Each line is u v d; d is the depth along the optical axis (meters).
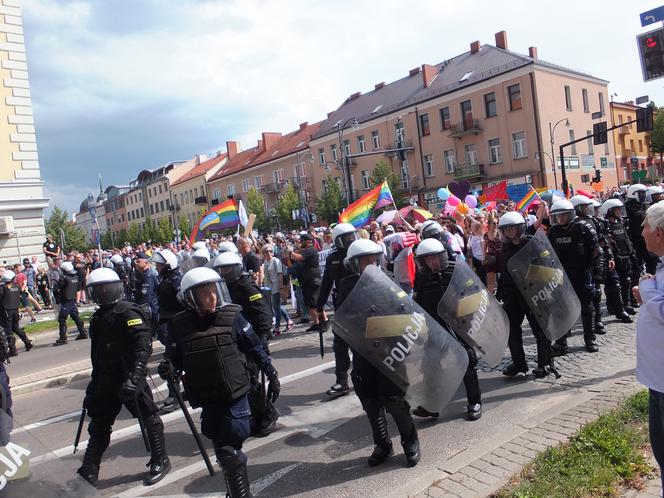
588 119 39.44
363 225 13.45
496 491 3.17
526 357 6.61
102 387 4.15
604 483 3.09
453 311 4.65
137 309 4.20
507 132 36.69
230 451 3.39
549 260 5.55
